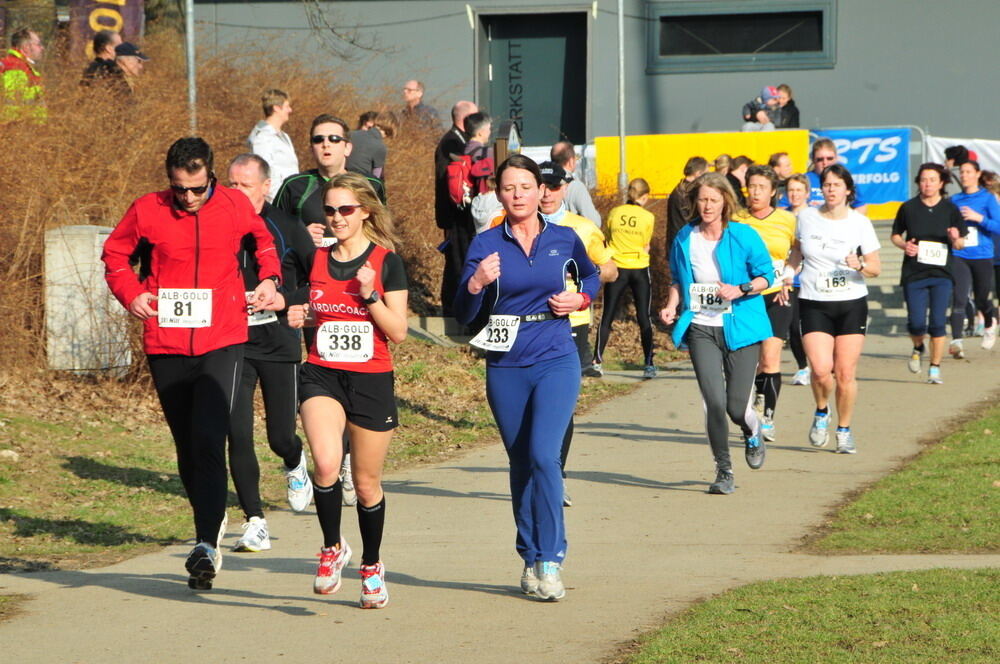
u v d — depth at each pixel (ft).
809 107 236.63
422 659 45.83
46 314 105.19
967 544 63.72
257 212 66.95
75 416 98.17
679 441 99.40
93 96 113.50
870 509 72.59
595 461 91.76
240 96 150.61
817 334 90.99
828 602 51.90
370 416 53.06
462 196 128.98
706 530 69.62
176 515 77.56
